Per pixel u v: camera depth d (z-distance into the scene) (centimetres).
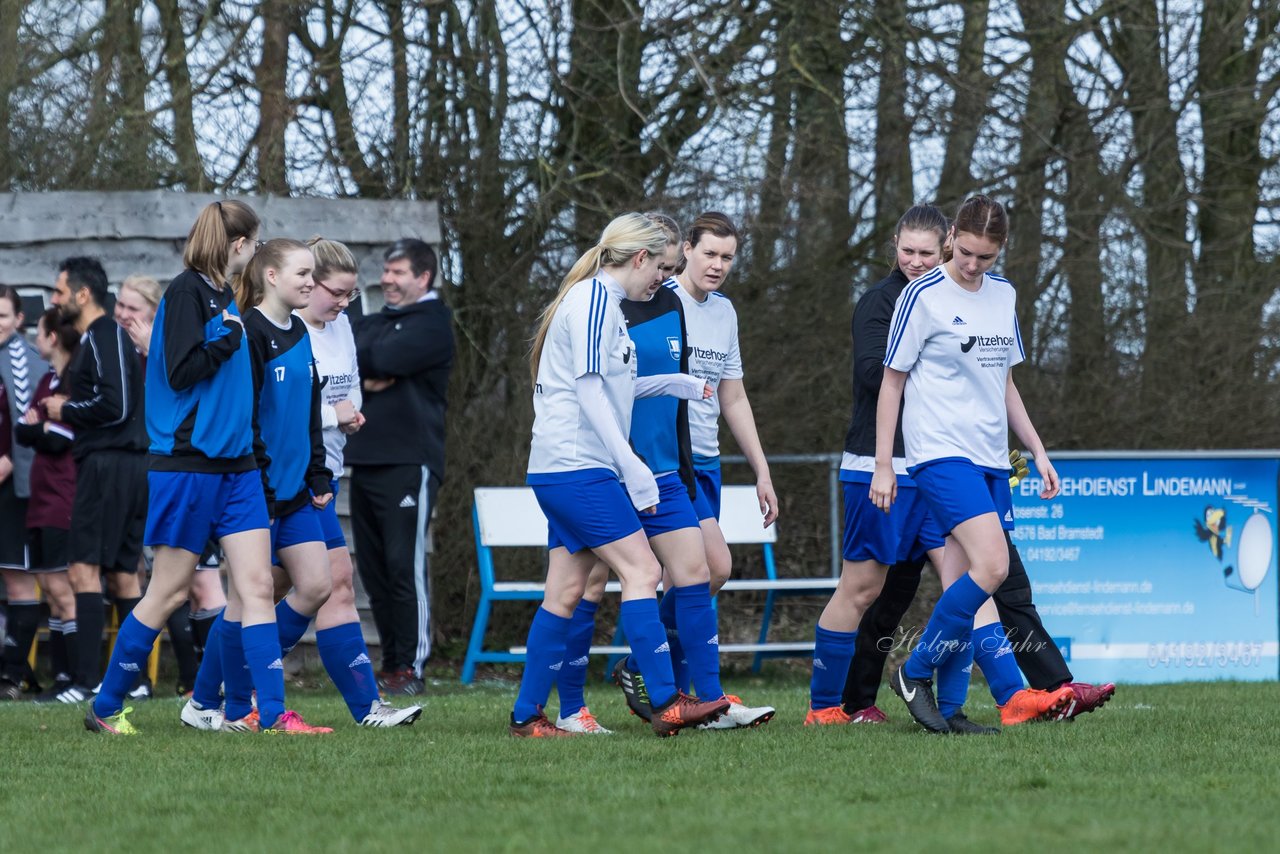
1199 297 4575
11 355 2762
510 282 4091
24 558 2758
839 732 1875
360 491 2877
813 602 4100
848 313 4250
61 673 2769
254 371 1973
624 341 1816
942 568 1938
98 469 2670
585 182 4106
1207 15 4419
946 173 4366
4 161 3750
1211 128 4569
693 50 3875
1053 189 4375
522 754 1684
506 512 3206
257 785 1477
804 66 3978
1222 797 1364
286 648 2069
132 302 2686
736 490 3397
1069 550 2948
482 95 4053
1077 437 4400
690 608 1902
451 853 1113
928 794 1379
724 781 1466
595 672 3500
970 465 1833
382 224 3372
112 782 1510
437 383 2892
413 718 2058
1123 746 1725
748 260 4200
